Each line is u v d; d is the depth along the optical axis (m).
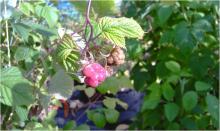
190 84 0.34
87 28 0.16
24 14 0.20
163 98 0.36
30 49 0.19
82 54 0.15
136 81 0.37
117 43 0.15
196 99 0.31
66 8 0.29
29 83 0.15
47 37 0.19
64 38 0.15
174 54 0.34
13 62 0.20
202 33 0.30
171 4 0.31
